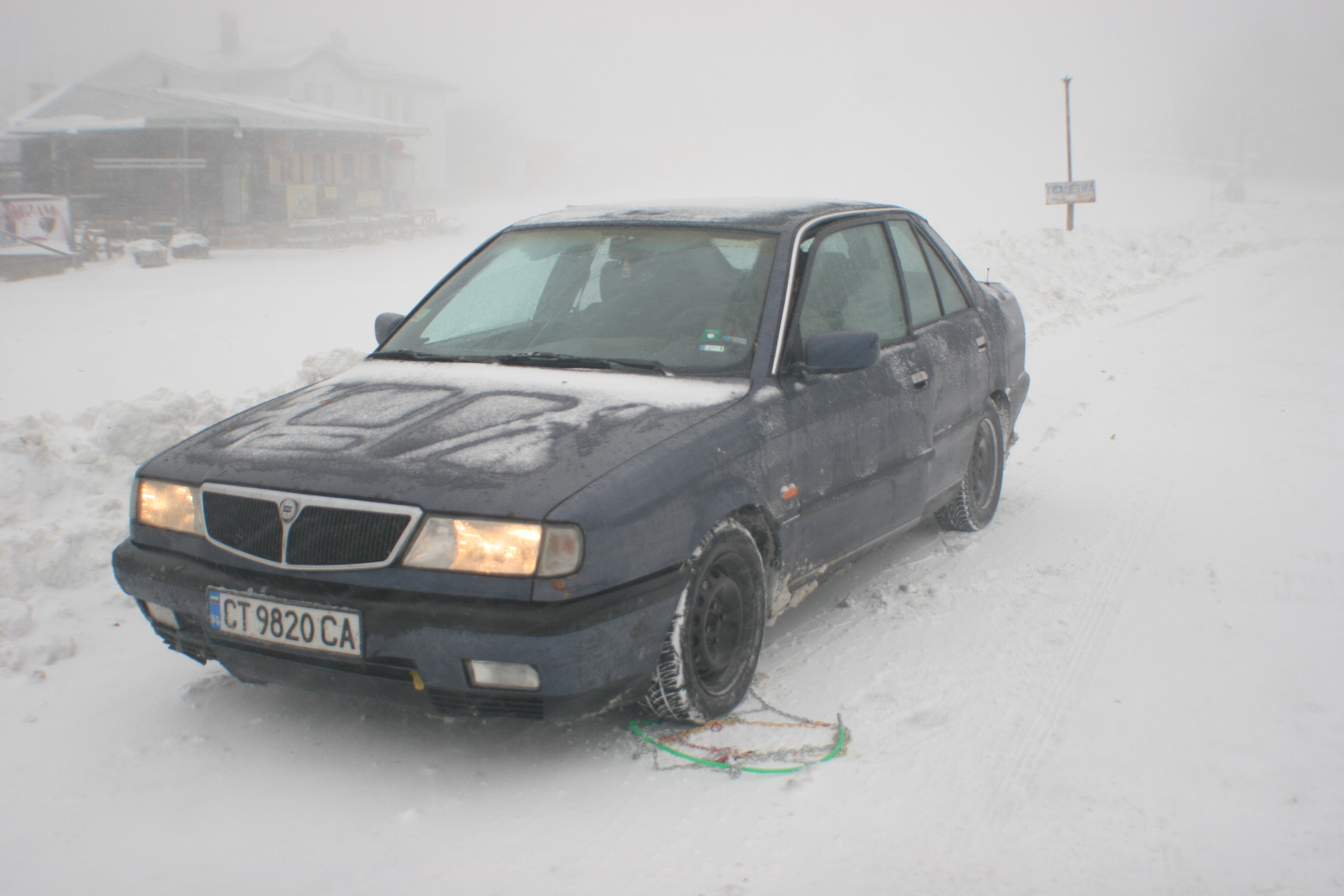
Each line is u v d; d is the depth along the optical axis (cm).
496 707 286
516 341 383
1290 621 425
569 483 287
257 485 298
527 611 273
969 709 350
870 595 455
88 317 1591
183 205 3216
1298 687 366
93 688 361
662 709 319
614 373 354
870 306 429
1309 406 831
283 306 1748
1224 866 265
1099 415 822
